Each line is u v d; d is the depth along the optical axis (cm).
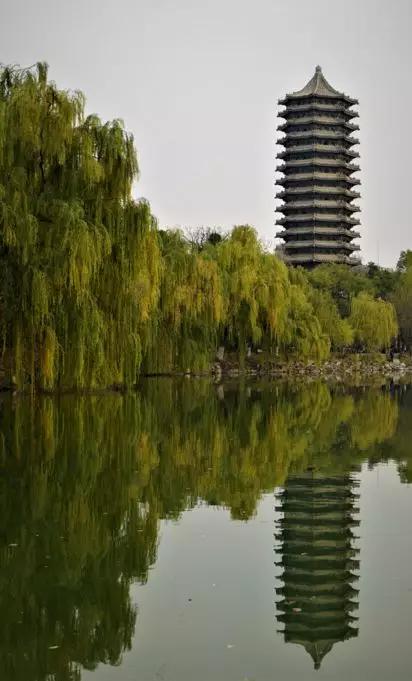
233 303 6212
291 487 1889
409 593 1158
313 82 12706
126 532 1470
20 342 3238
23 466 2080
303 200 12850
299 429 3066
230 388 5425
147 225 3491
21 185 3048
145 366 5309
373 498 1769
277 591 1170
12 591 1169
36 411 3200
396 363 10038
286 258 12262
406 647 984
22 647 994
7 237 2966
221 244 6556
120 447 2438
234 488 1870
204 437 2745
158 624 1052
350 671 926
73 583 1197
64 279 3136
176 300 5000
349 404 4412
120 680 905
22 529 1488
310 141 12681
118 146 3372
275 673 919
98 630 1038
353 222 13000
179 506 1684
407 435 2912
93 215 3344
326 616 1070
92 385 3528
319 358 7694
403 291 11150
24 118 3059
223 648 980
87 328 3319
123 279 3491
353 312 9762
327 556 1328
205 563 1289
